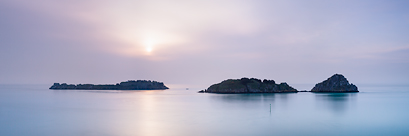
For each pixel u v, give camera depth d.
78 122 75.19
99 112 96.50
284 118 81.12
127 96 195.00
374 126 68.62
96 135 59.78
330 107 110.94
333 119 79.00
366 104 123.44
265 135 59.47
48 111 99.94
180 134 60.59
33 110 102.56
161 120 78.19
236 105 121.44
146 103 133.62
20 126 69.50
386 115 86.88
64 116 86.81
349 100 148.50
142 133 61.47
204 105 122.00
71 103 133.75
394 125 69.69
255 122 74.44
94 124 72.00
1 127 68.38
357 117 83.06
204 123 73.06
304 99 155.75
